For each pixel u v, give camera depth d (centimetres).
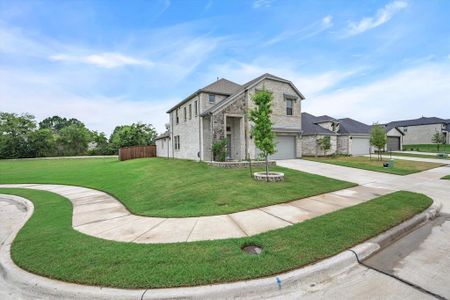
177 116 2256
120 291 250
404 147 3938
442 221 491
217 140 1541
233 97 1603
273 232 405
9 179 1426
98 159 3544
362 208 541
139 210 617
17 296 265
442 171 1309
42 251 357
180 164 1612
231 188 805
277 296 251
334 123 2509
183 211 571
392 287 259
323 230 406
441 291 249
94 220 543
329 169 1320
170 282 260
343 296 246
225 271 279
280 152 1880
